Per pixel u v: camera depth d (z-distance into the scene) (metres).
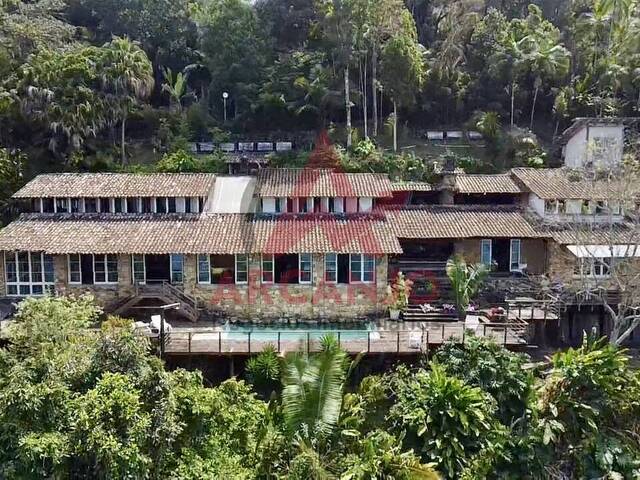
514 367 25.89
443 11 67.25
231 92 60.84
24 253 35.28
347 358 25.17
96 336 21.98
